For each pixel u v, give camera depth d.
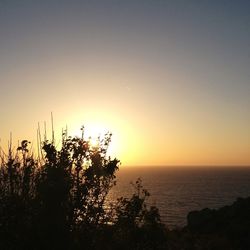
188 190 191.50
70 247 9.44
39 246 9.12
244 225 25.25
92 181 10.03
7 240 8.97
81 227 9.92
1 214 9.05
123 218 11.06
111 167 10.35
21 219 9.12
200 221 29.80
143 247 11.06
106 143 10.51
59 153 10.17
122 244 10.60
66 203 9.65
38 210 9.35
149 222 11.42
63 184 9.44
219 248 21.45
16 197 9.17
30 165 9.52
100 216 10.40
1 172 9.42
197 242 22.41
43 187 9.34
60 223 9.40
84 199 9.89
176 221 85.12
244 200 30.17
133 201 11.32
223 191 185.25
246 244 22.19
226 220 28.36
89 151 10.35
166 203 130.12
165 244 12.47
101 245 10.18
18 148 9.72
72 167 10.29
